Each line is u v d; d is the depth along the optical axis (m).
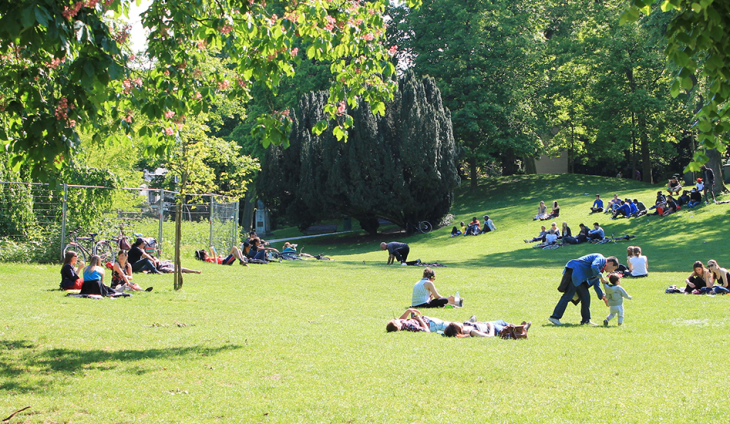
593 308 14.47
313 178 43.47
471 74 51.81
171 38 8.63
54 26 5.42
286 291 16.80
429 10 53.91
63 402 6.23
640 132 53.03
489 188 56.16
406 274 21.78
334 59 10.13
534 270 22.69
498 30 51.91
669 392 6.47
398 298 16.12
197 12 8.85
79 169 22.34
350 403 6.24
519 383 7.00
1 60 7.39
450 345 9.27
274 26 8.91
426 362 8.00
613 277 11.96
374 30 10.16
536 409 5.97
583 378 7.19
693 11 5.87
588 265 12.05
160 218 23.75
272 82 9.68
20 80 7.14
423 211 44.94
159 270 19.92
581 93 56.19
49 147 6.51
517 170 68.56
